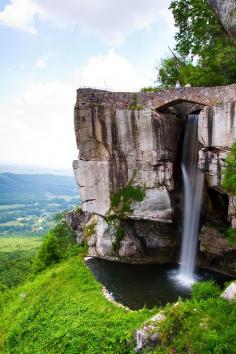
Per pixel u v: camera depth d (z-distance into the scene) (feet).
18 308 92.32
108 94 93.25
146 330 55.77
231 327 52.19
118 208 95.86
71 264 104.01
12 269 147.13
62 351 64.59
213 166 80.69
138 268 97.71
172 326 54.03
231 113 77.92
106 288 83.76
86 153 97.60
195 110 99.81
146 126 89.40
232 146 77.71
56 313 77.61
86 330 65.98
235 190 76.84
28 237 481.46
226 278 88.58
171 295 78.79
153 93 89.76
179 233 101.19
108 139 94.27
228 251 89.61
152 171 91.09
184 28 124.77
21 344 74.69
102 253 106.52
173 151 96.89
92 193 99.30
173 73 141.69
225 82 108.99
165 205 91.15
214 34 116.98
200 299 62.85
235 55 104.32
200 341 50.39
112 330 63.31
